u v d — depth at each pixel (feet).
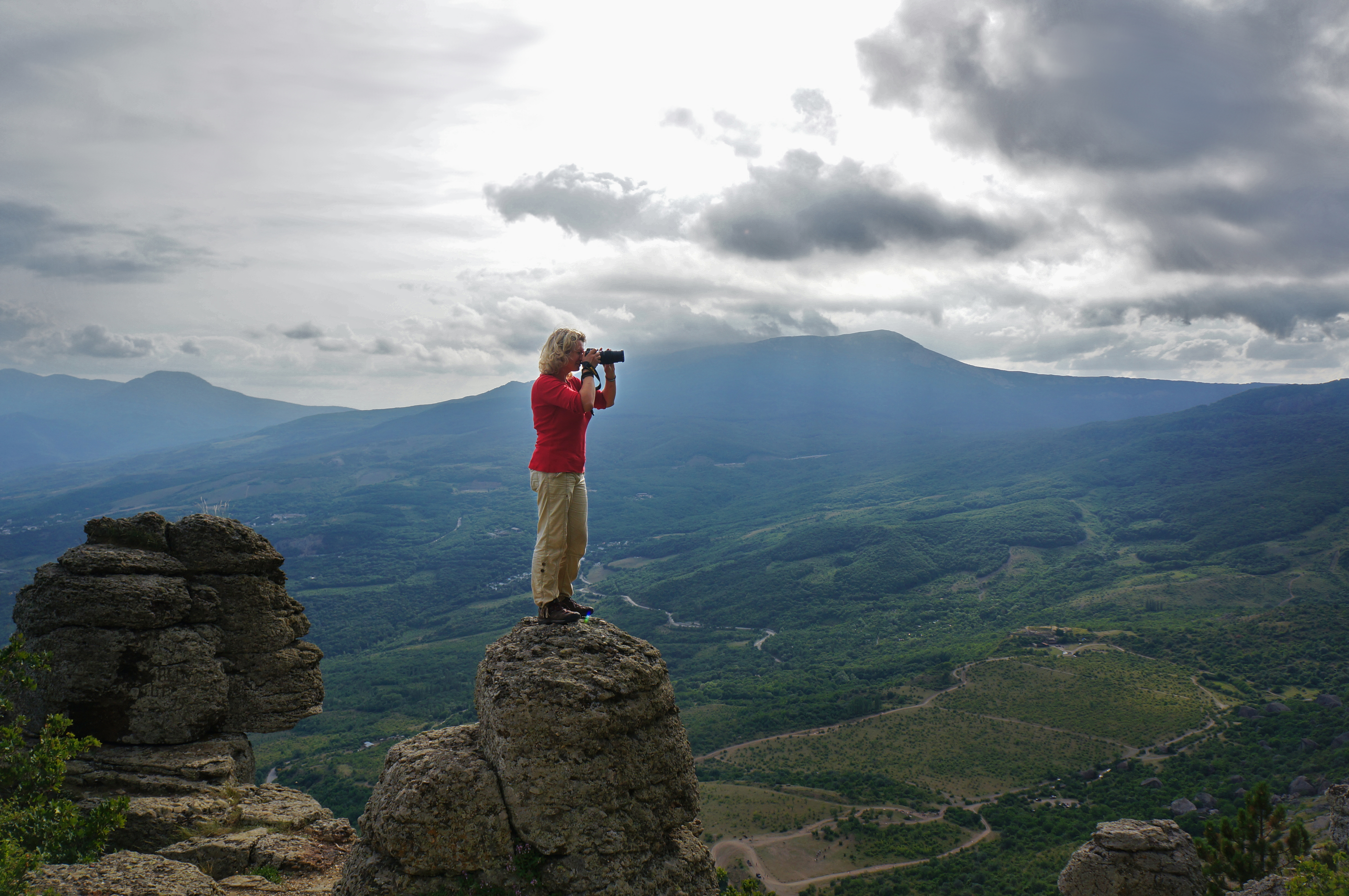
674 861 35.06
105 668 60.49
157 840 53.31
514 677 34.65
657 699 36.04
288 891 47.47
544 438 37.81
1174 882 83.10
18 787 48.26
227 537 67.92
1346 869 70.69
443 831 33.37
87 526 64.80
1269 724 401.90
